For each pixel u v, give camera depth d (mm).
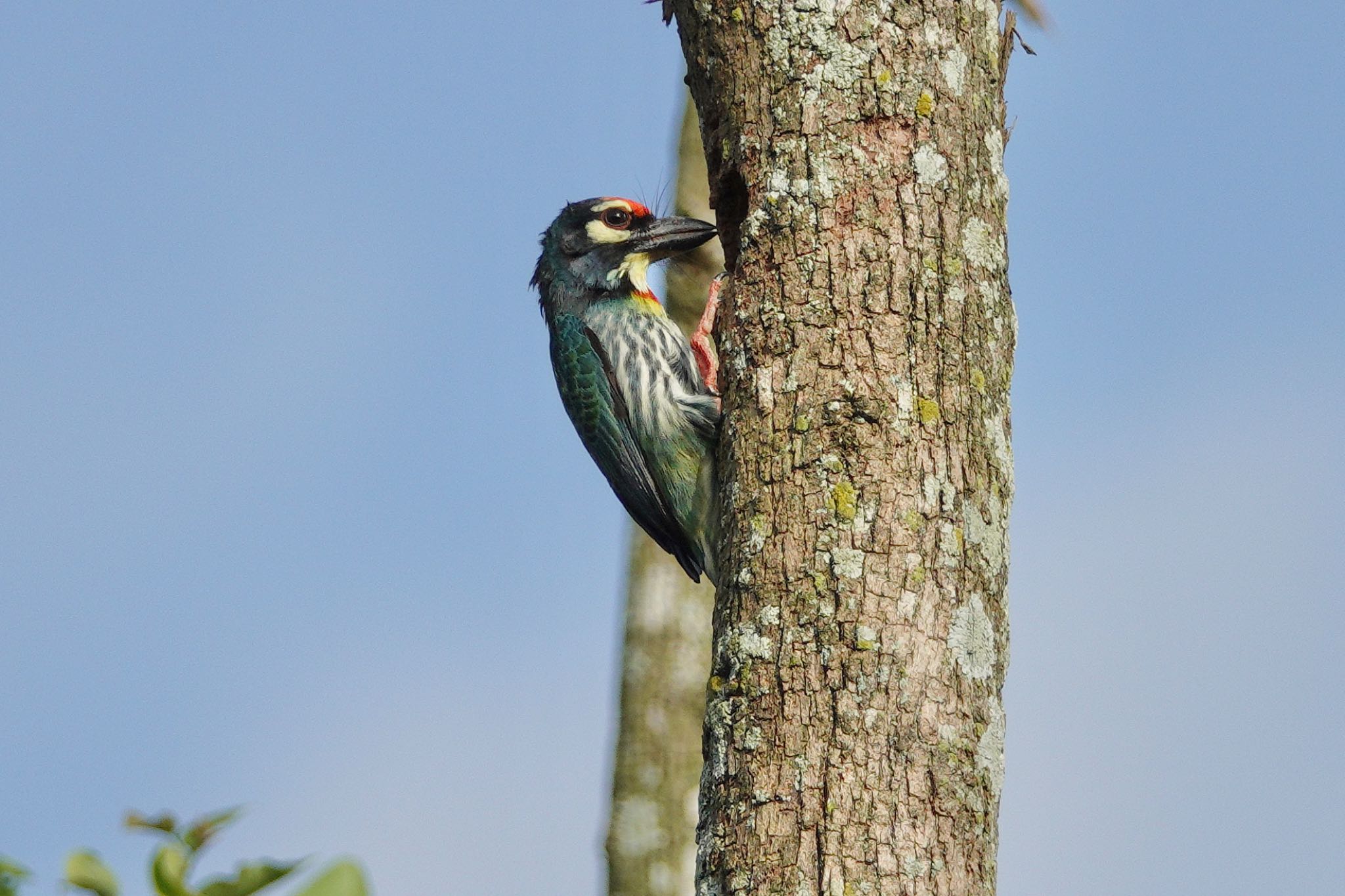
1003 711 9023
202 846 4910
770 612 8938
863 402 9211
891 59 9906
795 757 8523
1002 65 10492
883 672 8609
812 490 9109
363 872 4773
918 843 8305
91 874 4766
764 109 10031
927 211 9617
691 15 10484
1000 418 9516
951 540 9000
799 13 10062
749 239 9875
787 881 8266
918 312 9391
